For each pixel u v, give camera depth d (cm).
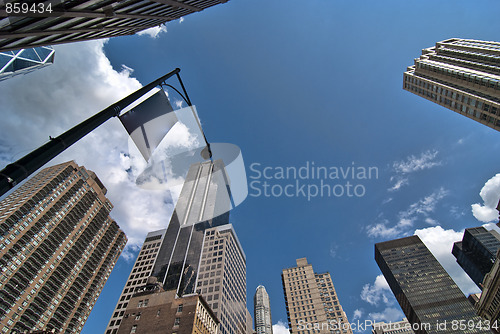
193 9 3069
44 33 1204
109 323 9638
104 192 15362
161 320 6969
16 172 305
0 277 8950
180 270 11350
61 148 377
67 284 11525
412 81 12206
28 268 9981
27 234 10388
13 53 8950
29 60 9394
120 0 1339
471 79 9081
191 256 12150
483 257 19812
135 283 11219
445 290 15688
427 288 16125
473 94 8912
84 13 1178
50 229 11481
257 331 19450
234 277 12181
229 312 10344
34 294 9862
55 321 10369
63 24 1242
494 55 9356
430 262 17712
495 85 8162
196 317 6919
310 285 14262
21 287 9438
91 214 13962
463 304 14650
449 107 10044
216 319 8069
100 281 13425
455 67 10112
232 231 13825
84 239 13088
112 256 14638
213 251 12338
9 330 8669
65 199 12775
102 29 1828
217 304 9806
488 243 19475
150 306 7450
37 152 344
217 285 10631
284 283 14875
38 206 11381
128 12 1708
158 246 13300
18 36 1059
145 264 12269
